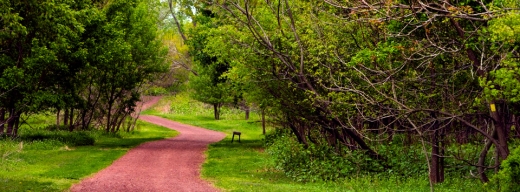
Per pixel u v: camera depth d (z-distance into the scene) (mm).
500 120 13930
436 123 17500
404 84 15250
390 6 11719
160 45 45000
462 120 14344
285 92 21766
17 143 28094
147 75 44438
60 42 28656
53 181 17359
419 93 16391
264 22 20953
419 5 12594
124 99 45750
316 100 18938
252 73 21875
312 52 18297
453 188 16844
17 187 15320
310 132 27156
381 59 13906
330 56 18266
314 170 20234
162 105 84188
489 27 10961
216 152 29812
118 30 34906
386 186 17703
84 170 20875
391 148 22438
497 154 16312
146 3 44406
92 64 32344
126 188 16672
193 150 31188
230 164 24469
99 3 33969
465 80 16203
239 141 39281
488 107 14227
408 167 20312
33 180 17062
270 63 20859
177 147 33094
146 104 85125
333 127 22141
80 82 35281
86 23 30547
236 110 79625
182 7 33625
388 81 15148
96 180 18328
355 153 21109
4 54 28812
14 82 27719
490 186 11516
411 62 15461
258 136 48375
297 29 19469
